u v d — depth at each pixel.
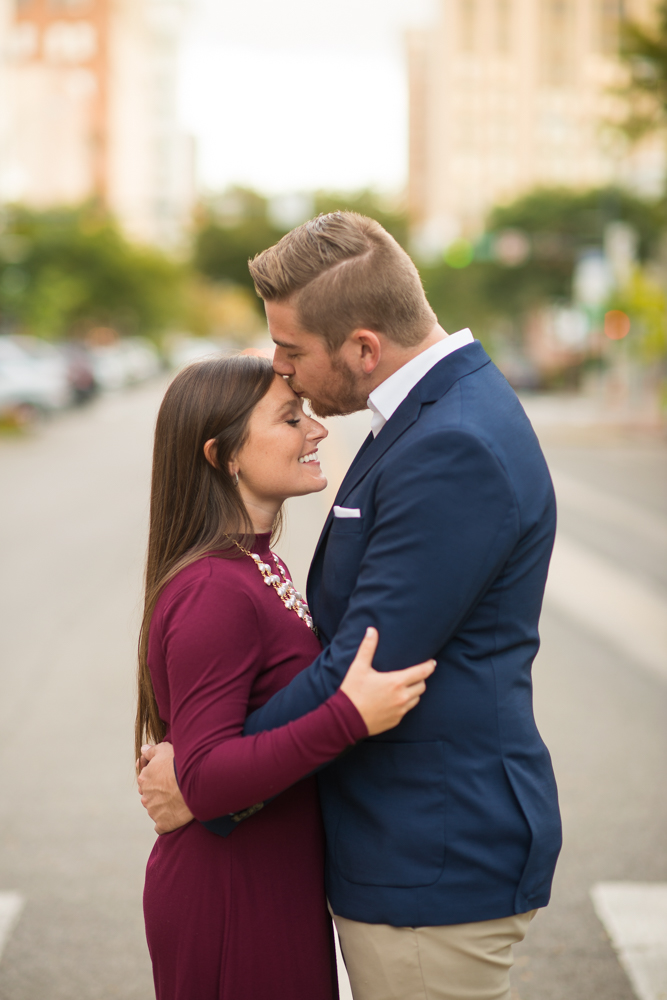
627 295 28.16
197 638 1.64
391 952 1.65
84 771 4.33
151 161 120.56
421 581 1.54
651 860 3.54
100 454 17.83
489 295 51.22
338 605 1.71
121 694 5.31
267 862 1.75
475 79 92.88
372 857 1.65
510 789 1.63
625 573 8.34
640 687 5.44
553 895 3.32
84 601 7.36
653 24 18.38
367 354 1.67
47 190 90.25
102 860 3.57
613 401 32.38
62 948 3.05
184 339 76.19
